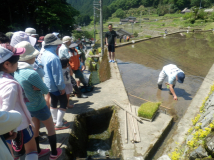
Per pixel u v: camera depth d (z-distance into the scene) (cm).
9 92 178
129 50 1164
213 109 344
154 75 726
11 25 2419
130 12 17825
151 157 328
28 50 249
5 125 141
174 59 930
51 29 3189
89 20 19362
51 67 325
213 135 265
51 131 286
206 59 916
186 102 518
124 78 708
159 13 14338
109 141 420
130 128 383
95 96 530
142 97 557
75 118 421
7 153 148
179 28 6234
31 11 2934
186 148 310
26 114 212
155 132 372
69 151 328
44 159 298
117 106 471
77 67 541
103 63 980
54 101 371
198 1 12988
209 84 594
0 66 181
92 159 327
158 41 1508
